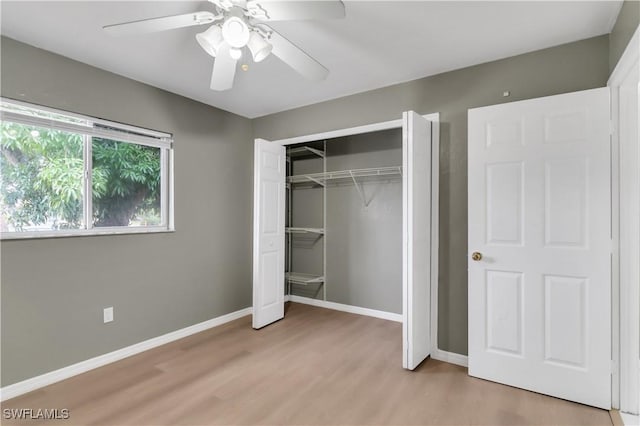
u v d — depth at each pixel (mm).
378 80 2881
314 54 2420
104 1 1787
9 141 2232
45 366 2301
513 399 2121
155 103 2980
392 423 1877
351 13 1923
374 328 3418
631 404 1949
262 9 1477
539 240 2186
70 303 2432
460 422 1889
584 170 2055
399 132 3707
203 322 3381
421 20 1994
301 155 4434
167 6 1853
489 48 2334
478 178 2396
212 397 2137
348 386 2271
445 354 2682
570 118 2096
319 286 4281
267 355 2762
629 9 1701
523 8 1878
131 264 2799
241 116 3848
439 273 2715
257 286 3389
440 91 2734
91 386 2279
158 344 2969
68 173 2512
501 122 2318
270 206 3531
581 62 2205
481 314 2383
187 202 3246
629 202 1951
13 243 2178
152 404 2062
